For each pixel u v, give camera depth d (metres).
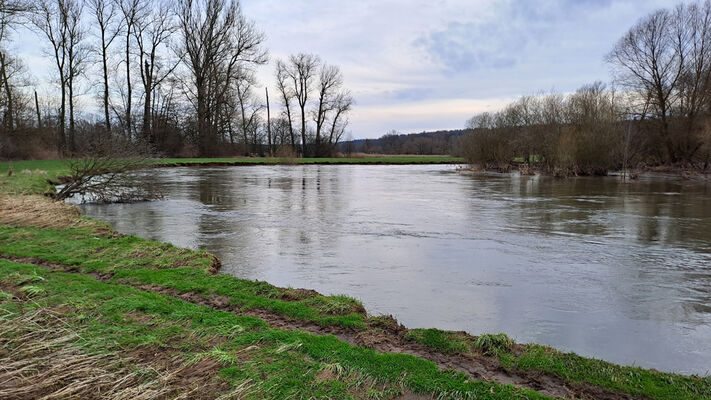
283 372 3.62
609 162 32.19
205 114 47.84
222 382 3.45
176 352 3.95
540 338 5.00
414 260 8.17
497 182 25.69
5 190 14.89
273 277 7.09
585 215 13.27
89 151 16.34
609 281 7.03
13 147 34.44
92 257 7.42
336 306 5.29
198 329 4.41
